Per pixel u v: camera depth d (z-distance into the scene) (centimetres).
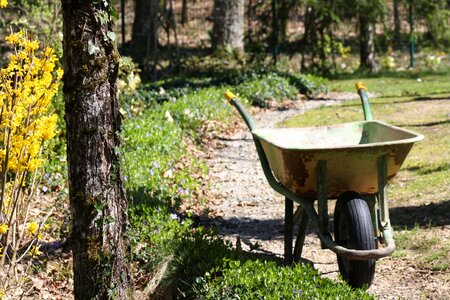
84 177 574
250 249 775
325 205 634
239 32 2670
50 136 642
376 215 673
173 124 1442
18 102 622
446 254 747
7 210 637
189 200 1020
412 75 2484
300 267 641
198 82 2073
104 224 578
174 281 661
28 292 691
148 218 811
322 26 2566
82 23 559
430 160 1164
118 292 591
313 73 2502
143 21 2817
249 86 1931
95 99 568
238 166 1279
